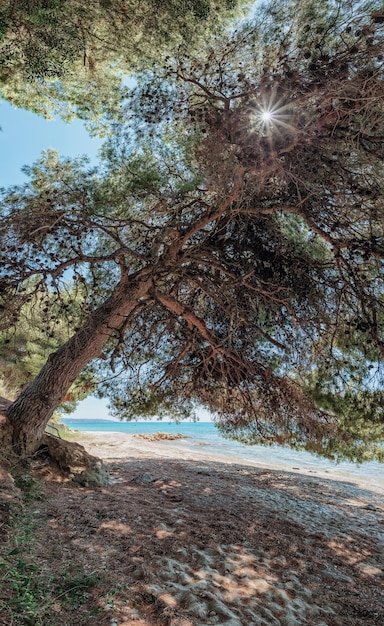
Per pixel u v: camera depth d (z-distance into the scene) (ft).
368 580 14.38
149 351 26.61
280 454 68.90
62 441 21.48
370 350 20.25
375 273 17.13
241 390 23.82
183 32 18.22
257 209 17.54
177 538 14.35
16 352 38.01
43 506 15.12
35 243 17.07
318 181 14.83
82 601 9.23
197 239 22.76
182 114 18.07
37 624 7.87
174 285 24.20
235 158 14.40
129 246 22.91
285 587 12.48
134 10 18.25
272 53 14.38
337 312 18.48
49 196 17.34
